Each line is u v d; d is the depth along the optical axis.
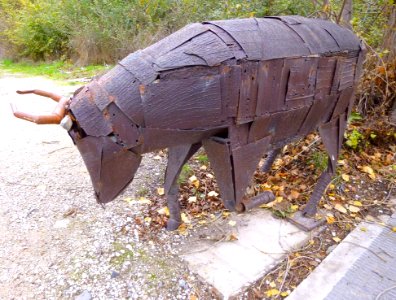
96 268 1.91
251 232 2.21
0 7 10.16
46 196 2.56
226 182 1.61
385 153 3.22
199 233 2.19
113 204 2.44
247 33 1.45
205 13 4.71
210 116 1.41
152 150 1.46
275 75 1.52
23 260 1.97
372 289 1.80
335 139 2.19
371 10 3.42
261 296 1.78
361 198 2.62
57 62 8.02
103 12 6.95
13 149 3.32
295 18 1.78
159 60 1.32
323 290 1.79
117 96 1.30
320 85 1.78
